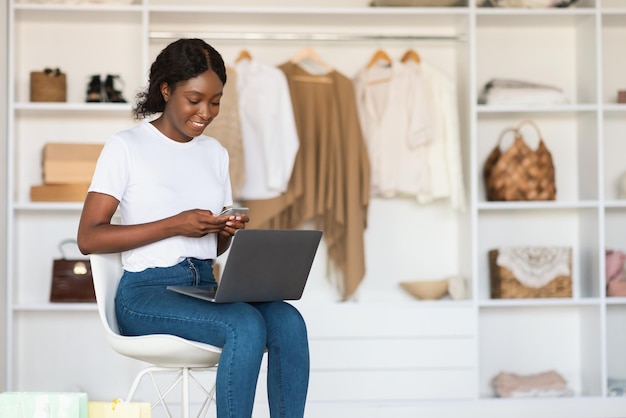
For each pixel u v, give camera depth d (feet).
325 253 15.83
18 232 15.66
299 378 7.77
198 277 8.18
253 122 14.74
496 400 14.39
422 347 14.39
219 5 15.93
